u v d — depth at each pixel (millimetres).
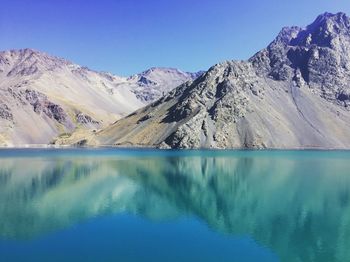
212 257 46688
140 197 82688
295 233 56562
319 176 114938
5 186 95625
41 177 112250
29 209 70375
